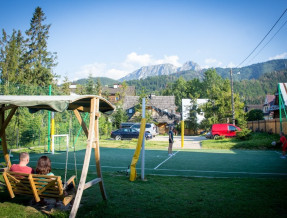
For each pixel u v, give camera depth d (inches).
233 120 1350.9
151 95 2628.0
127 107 2508.6
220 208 211.3
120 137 1205.1
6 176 203.8
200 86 4421.8
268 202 226.7
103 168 424.2
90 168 419.2
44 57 1699.1
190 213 200.8
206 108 1866.4
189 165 462.3
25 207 217.0
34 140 758.5
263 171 399.2
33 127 746.8
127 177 341.7
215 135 1171.9
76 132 946.7
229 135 1162.0
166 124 2249.0
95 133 228.4
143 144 331.0
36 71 1549.0
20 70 1542.8
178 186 290.7
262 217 191.0
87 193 259.9
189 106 2101.4
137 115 1916.8
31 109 269.9
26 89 725.3
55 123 837.2
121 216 193.5
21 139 713.6
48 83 1596.9
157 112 2288.4
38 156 566.6
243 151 730.2
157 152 706.8
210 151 735.1
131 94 3806.6
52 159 522.0
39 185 197.5
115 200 235.1
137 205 220.4
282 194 252.1
